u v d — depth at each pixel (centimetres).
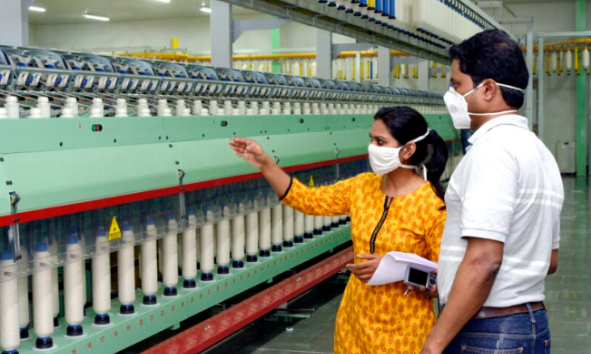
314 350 441
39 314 269
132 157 306
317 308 542
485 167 164
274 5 443
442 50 750
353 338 245
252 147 261
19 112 272
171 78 379
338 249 699
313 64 1301
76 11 1634
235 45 1727
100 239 299
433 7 624
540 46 1345
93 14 1695
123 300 320
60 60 319
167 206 346
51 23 1845
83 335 290
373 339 235
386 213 237
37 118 255
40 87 311
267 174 264
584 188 1352
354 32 580
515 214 167
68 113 282
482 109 175
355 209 248
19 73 293
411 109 234
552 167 179
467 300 162
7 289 252
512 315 170
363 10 505
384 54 934
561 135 1642
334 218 592
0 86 290
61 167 262
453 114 182
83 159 275
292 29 1688
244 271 420
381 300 234
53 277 289
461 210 172
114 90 349
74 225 286
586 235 858
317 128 522
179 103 366
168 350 335
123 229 314
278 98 502
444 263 178
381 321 234
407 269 222
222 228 404
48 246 273
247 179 400
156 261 347
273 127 452
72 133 273
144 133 320
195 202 373
